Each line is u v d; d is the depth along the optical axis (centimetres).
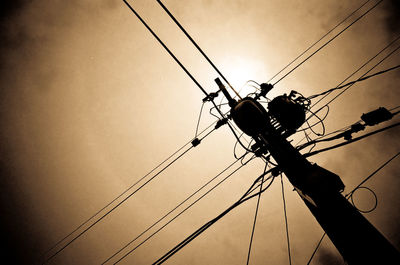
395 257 200
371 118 336
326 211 248
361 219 230
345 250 230
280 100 409
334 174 277
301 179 297
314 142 383
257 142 421
